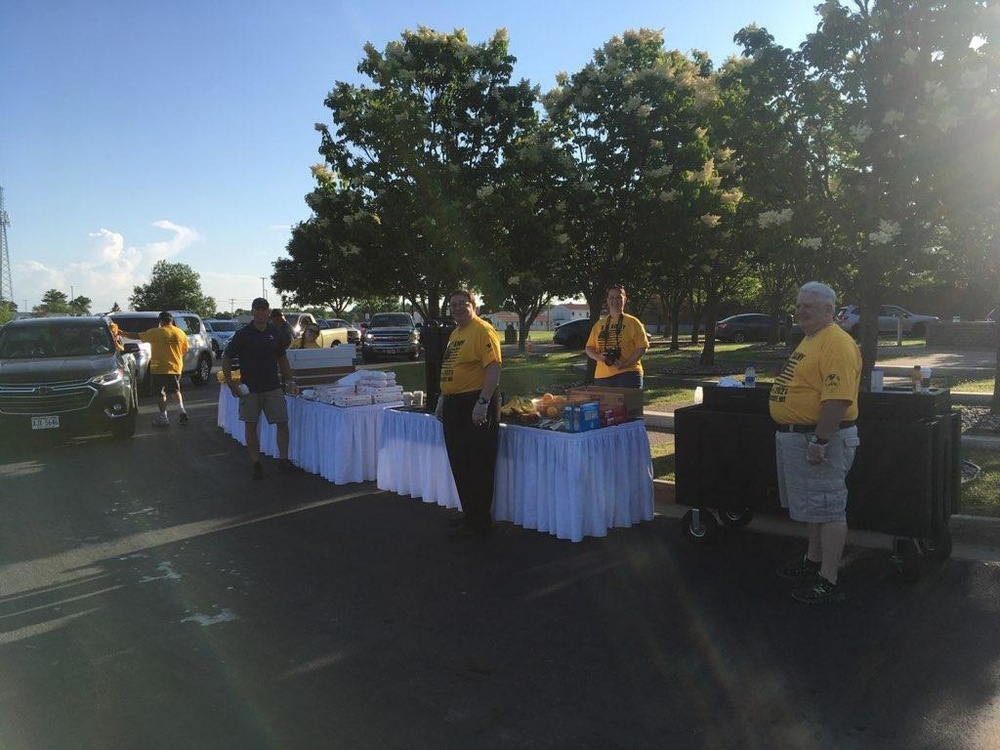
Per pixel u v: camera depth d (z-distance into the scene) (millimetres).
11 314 50875
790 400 4312
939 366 14844
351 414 7598
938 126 6270
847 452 4266
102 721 3262
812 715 3193
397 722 3223
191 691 3520
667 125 12422
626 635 4031
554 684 3525
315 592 4746
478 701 3389
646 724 3168
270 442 9172
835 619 4125
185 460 9023
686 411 5371
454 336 5773
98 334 11055
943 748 2930
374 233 12406
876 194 7000
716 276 16328
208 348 19000
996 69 6340
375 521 6320
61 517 6559
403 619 4309
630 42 12922
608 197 12438
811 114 7137
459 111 12695
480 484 5711
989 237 6844
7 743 3098
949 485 4777
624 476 5879
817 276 7801
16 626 4289
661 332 43000
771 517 6094
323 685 3561
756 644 3865
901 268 7195
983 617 4062
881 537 5441
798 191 7496
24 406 9586
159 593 4773
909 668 3555
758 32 7297
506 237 12547
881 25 6645
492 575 4988
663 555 5293
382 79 12438
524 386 14016
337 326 33969
